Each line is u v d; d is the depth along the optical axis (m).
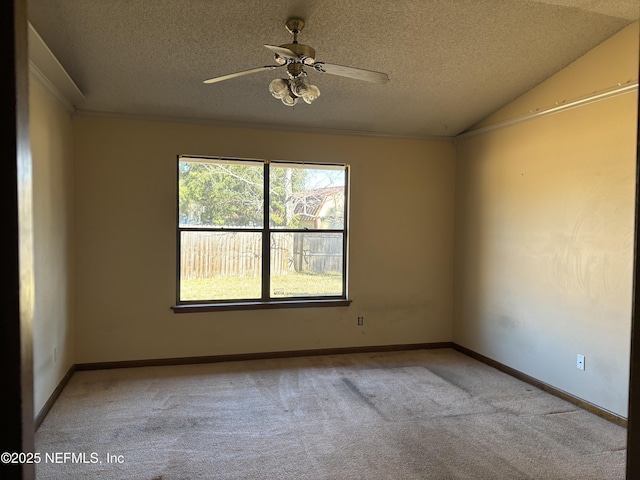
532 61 3.36
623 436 2.82
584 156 3.27
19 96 0.48
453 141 4.95
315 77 3.56
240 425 2.93
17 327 0.48
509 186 4.08
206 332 4.27
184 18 2.73
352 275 4.68
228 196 4.36
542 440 2.76
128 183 4.04
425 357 4.59
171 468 2.39
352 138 4.64
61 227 3.50
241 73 2.62
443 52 3.21
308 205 4.60
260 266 4.48
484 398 3.46
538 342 3.72
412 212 4.86
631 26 2.90
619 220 3.00
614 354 3.03
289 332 4.51
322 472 2.38
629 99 2.93
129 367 4.08
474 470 2.41
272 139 4.40
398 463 2.47
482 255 4.47
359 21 2.82
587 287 3.24
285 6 2.64
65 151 3.64
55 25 2.74
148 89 3.60
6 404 0.48
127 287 4.07
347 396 3.46
